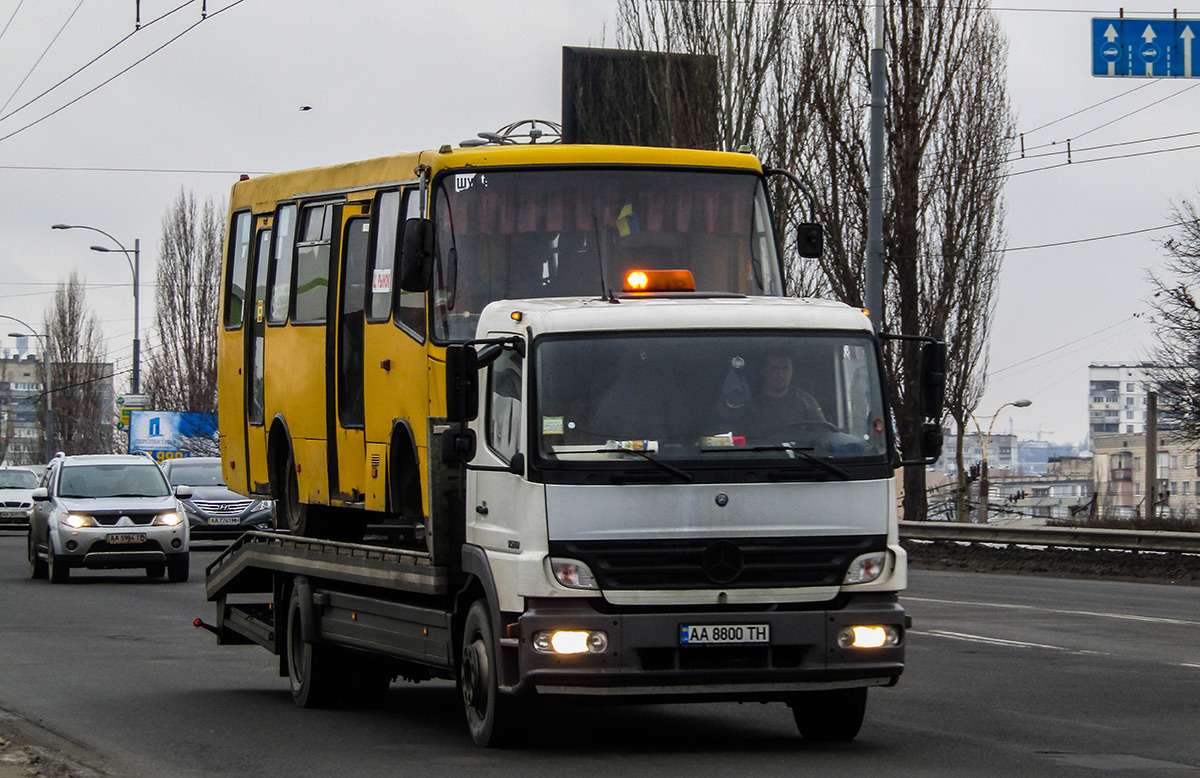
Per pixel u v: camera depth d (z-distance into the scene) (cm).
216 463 3925
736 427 1055
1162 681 1530
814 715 1162
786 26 4209
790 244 4122
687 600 1030
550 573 1028
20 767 1048
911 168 4206
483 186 1376
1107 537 3238
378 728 1283
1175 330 5088
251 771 1045
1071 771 1017
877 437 1075
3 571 3375
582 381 1053
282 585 1545
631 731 1238
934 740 1166
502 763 1062
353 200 1538
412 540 1470
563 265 1379
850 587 1051
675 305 1082
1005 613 2281
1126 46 2419
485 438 1127
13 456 18250
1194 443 5216
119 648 1939
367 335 1481
